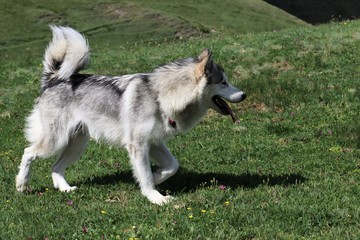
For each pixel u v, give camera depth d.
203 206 6.81
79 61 7.94
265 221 6.25
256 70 15.36
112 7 34.59
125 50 19.95
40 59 19.48
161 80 7.39
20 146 11.39
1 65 18.84
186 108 7.38
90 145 10.72
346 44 16.70
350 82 13.78
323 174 8.27
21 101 14.78
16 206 7.35
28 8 33.31
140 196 7.51
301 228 6.07
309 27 20.97
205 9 37.53
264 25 36.97
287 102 12.91
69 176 8.96
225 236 5.88
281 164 8.95
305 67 15.25
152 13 34.00
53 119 7.94
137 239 5.81
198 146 10.31
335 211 6.45
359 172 8.34
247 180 8.12
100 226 6.24
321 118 11.80
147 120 7.34
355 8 51.53
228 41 18.67
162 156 7.70
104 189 8.02
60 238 5.97
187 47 18.53
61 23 32.16
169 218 6.38
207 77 7.23
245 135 10.92
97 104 7.71
